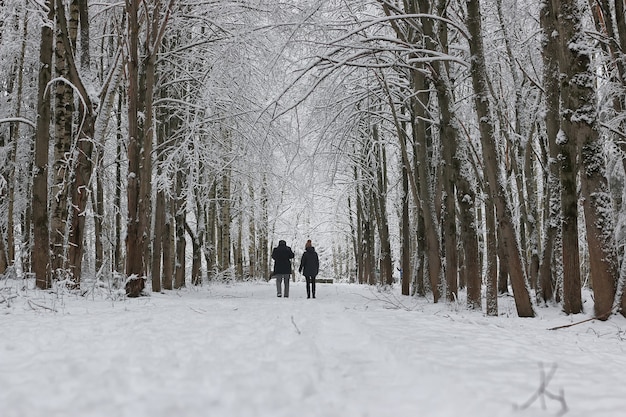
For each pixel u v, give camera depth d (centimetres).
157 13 1307
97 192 1953
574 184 959
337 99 1652
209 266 2588
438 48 1183
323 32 1421
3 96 1781
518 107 1516
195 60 1812
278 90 1750
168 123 1970
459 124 1140
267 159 1972
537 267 1406
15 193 1967
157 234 1596
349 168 2739
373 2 1539
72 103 1203
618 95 1202
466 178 1108
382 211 2231
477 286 1089
